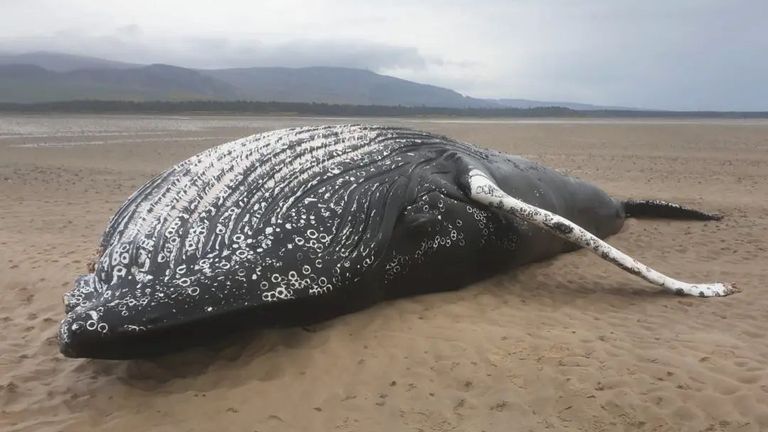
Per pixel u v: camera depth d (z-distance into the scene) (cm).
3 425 430
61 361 534
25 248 895
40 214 1173
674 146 2723
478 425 413
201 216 498
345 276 522
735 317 592
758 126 4434
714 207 1245
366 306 570
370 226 546
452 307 589
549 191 775
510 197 618
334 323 544
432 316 565
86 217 1146
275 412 433
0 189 1463
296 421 423
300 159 552
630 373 456
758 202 1310
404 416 425
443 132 3512
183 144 2612
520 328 544
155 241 484
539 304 618
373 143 609
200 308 456
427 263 595
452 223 606
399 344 510
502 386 450
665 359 475
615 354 486
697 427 397
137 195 544
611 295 658
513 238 673
